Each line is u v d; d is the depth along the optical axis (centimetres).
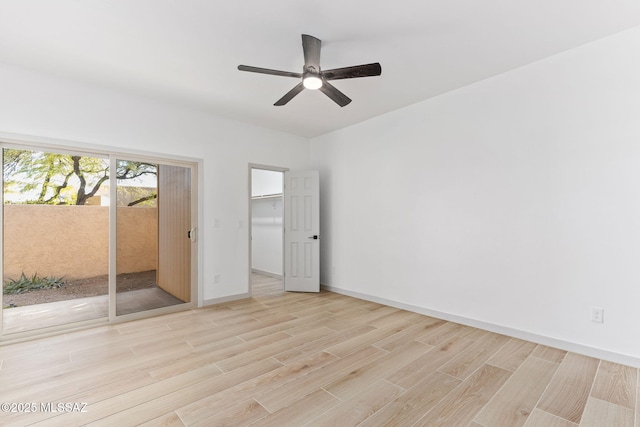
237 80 321
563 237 269
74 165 324
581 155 260
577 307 261
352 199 464
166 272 382
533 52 270
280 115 426
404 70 301
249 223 457
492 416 179
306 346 277
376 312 380
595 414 180
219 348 272
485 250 318
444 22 228
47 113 303
